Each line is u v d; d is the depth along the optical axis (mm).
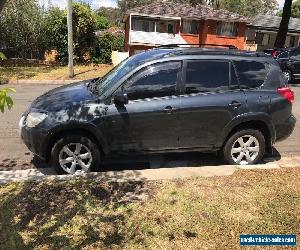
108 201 4938
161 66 5941
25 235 4238
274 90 6305
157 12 34125
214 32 35531
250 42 44625
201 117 6004
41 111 5738
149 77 5883
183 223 4480
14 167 6430
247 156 6395
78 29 25359
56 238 4188
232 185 5441
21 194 5082
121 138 5871
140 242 4133
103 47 26922
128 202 4918
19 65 23484
